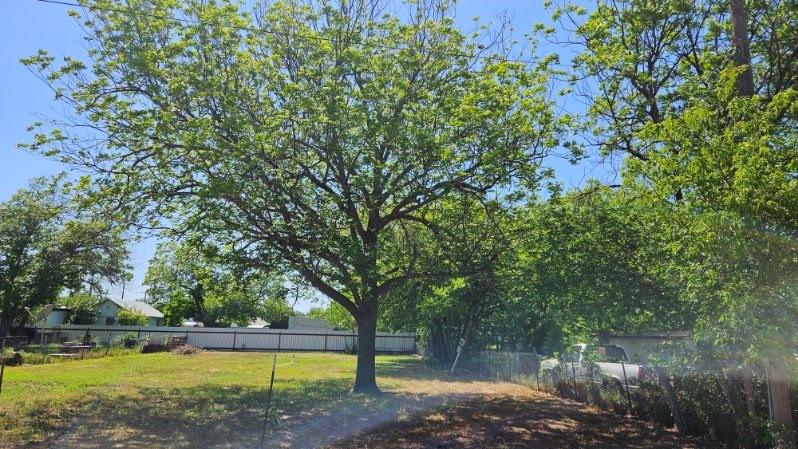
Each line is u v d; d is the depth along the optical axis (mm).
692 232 6512
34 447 8414
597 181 13562
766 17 11312
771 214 5719
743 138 6641
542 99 12828
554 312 13812
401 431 10469
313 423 10977
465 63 14234
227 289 15078
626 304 10383
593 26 13305
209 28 12648
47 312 30953
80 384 15773
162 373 20047
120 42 12430
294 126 12406
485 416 12383
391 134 12008
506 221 13945
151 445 8773
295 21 14023
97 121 12336
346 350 39156
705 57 10844
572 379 15531
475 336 24469
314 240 12297
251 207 11805
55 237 34344
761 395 8781
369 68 13344
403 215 14484
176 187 12703
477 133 12805
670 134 6922
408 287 20812
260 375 20266
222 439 9312
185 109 12586
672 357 10227
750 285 6000
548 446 9570
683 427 10680
